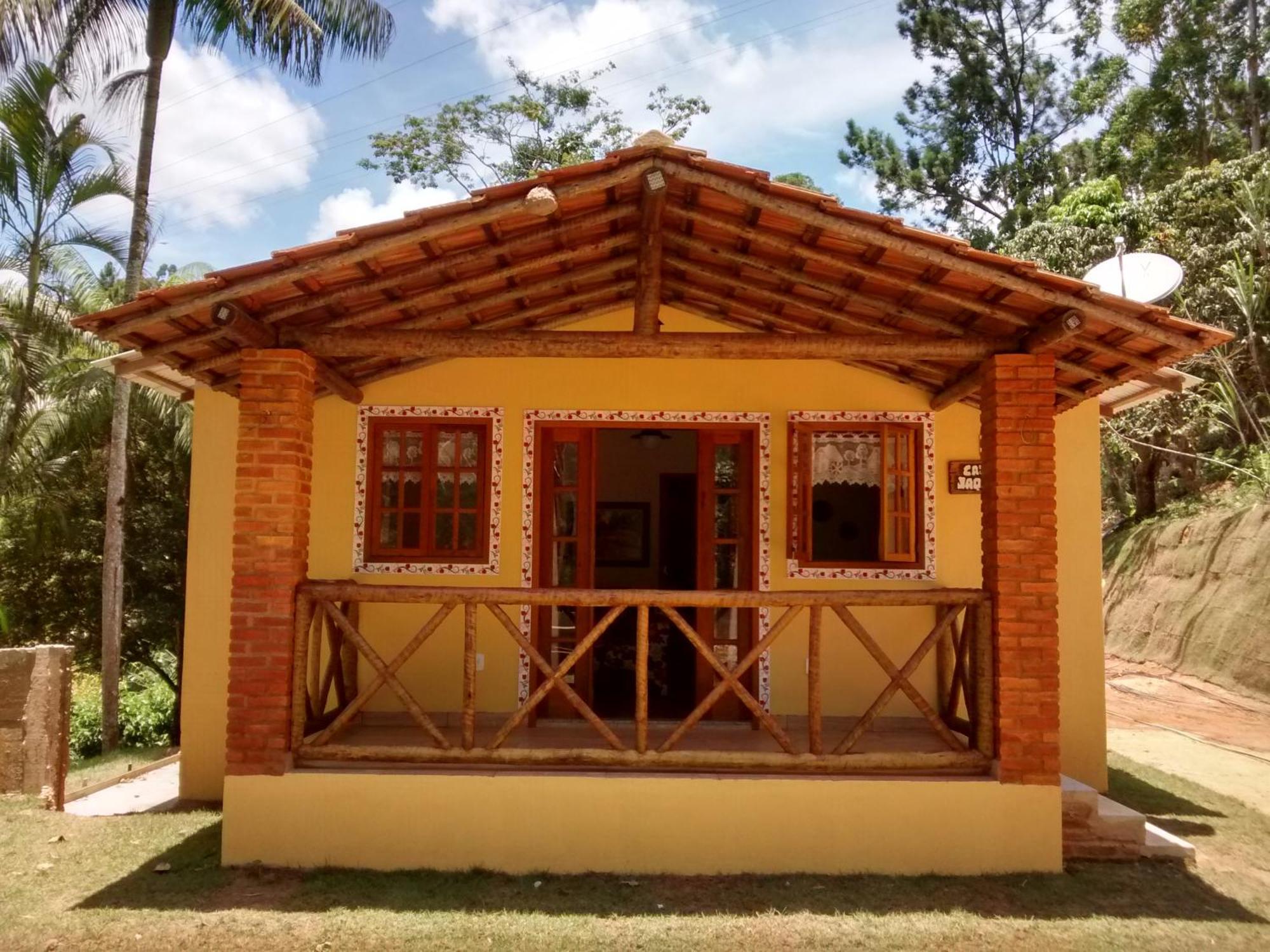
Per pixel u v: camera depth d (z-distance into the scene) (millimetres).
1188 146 24047
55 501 14586
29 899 4551
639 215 4891
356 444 6801
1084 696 6730
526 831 5035
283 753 5039
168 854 5230
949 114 30656
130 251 12453
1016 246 18500
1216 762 8219
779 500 6836
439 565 6773
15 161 12977
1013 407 5215
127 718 16109
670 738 5199
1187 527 14688
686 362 6902
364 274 4867
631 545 9500
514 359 6902
